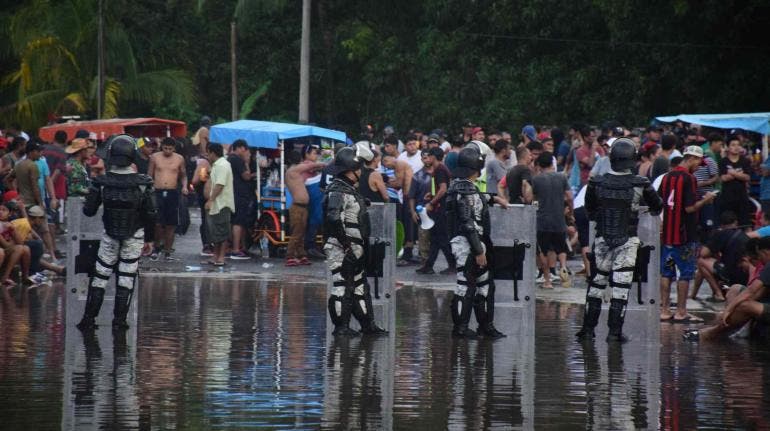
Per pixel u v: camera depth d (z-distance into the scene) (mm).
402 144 52344
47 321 27406
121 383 19719
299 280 37406
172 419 16938
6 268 35250
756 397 19109
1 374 20453
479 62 84375
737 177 38156
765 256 26500
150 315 28641
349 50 94375
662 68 74562
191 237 52031
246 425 16578
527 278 26031
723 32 73312
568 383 20250
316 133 45125
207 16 102062
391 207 26109
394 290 26219
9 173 40125
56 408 17609
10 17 90062
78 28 84250
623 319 25469
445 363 22219
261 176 46344
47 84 85125
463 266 25531
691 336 25891
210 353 22984
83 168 42406
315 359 22453
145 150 45906
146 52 97500
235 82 94875
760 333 25828
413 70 89750
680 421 17266
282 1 92938
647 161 37812
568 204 40125
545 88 81000
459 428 16562
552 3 79688
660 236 27531
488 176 38656
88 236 26281
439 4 85750
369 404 18172
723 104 73188
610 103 77688
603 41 79812
